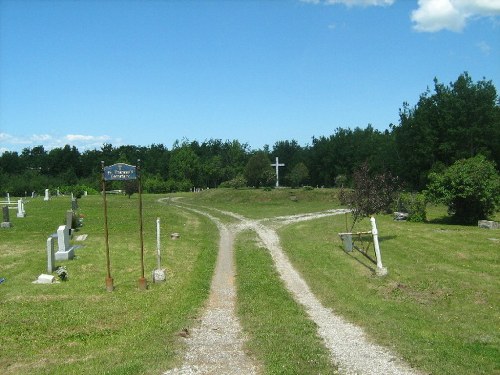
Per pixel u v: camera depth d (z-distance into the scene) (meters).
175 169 90.31
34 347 9.73
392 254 21.31
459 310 12.80
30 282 16.09
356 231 29.17
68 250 20.42
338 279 16.44
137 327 10.95
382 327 10.76
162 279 16.19
